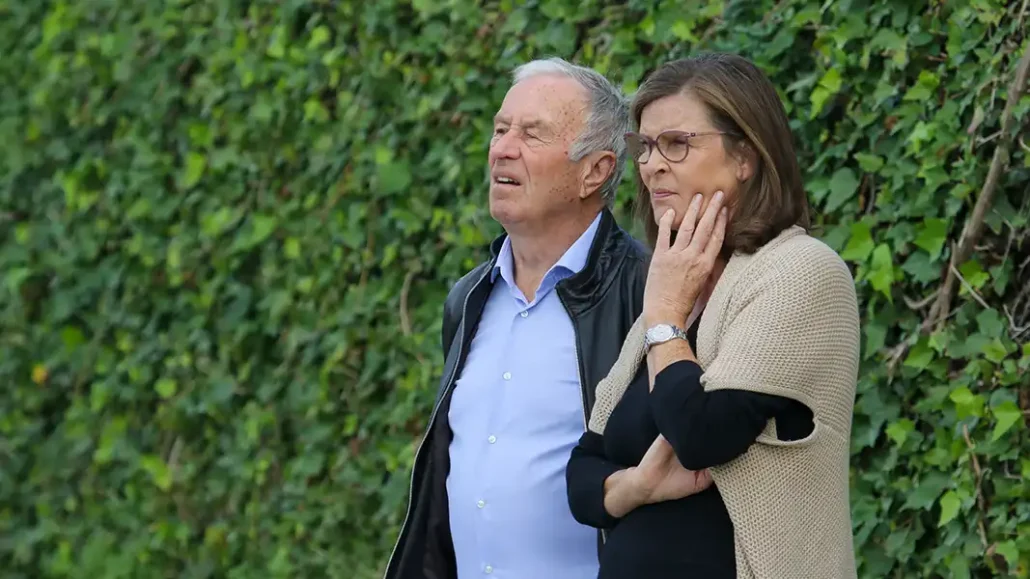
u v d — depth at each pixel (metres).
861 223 10.66
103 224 18.06
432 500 9.93
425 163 14.14
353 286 14.84
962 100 10.21
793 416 7.25
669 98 7.80
